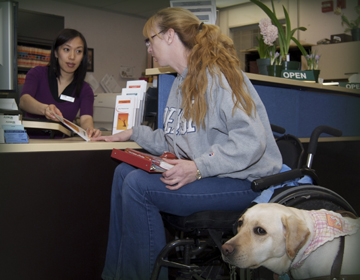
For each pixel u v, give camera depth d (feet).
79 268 4.46
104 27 20.90
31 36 15.87
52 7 18.76
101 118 9.39
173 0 6.34
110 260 4.26
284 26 17.53
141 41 22.75
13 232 3.82
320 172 7.14
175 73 5.57
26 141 4.05
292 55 12.17
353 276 3.32
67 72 6.99
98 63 20.80
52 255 4.17
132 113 5.57
